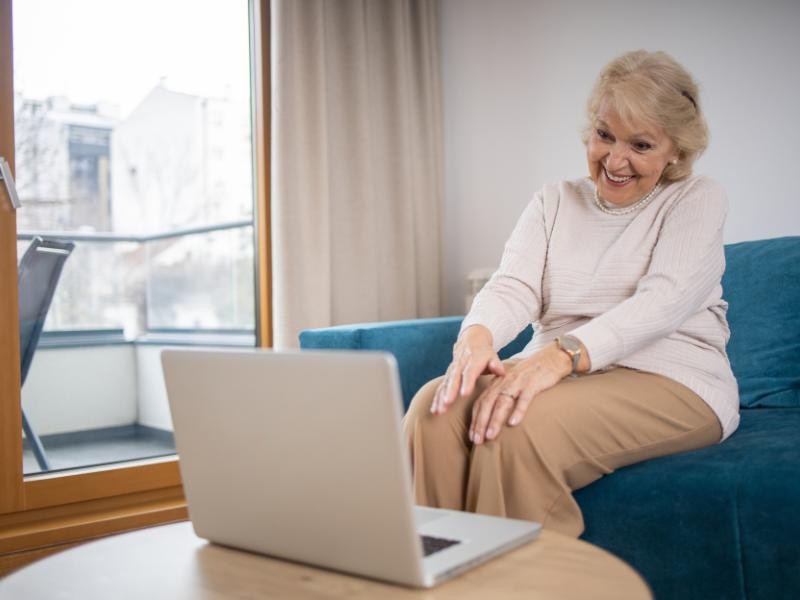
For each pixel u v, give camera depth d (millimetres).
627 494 1391
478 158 3346
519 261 1689
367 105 3121
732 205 2590
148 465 2680
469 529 946
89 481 2545
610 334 1396
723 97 2592
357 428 801
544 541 929
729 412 1511
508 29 3209
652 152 1544
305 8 2971
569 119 3031
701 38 2635
